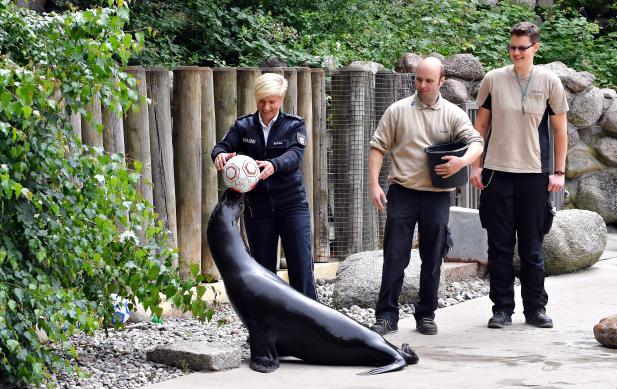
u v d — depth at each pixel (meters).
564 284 12.99
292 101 12.98
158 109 11.42
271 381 8.15
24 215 7.77
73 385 8.20
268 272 8.73
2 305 7.14
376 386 7.97
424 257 9.98
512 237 10.47
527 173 10.25
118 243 8.64
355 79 13.75
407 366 8.66
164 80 11.47
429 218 9.83
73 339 9.81
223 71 12.28
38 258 7.60
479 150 9.70
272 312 8.52
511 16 22.23
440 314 11.12
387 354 8.55
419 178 9.75
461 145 9.81
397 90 14.47
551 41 21.73
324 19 19.03
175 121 11.88
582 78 18.27
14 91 7.89
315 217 13.54
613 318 9.51
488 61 19.64
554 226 13.66
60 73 8.07
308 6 19.56
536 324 10.41
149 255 8.86
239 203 8.84
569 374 8.32
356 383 8.07
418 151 9.76
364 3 19.62
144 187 11.22
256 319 8.56
